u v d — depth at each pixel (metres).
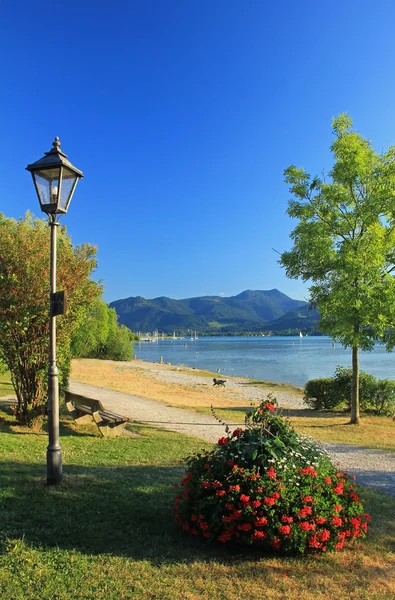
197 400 21.12
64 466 7.01
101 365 44.06
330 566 4.16
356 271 11.92
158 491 6.02
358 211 12.45
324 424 13.62
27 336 9.27
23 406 9.82
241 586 3.75
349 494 4.66
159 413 15.04
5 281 8.70
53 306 5.92
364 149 12.91
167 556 4.20
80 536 4.51
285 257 13.76
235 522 4.20
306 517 4.21
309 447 4.91
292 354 82.50
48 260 9.03
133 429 11.46
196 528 4.50
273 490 4.22
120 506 5.37
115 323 61.56
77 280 9.52
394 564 4.31
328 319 13.87
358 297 12.20
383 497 6.67
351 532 4.52
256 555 4.27
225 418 14.59
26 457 7.36
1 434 8.90
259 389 29.31
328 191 12.74
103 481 6.30
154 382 30.33
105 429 10.02
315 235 12.71
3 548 4.16
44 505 5.22
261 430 4.72
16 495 5.47
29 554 4.06
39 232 9.51
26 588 3.57
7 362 9.42
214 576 3.88
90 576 3.79
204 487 4.42
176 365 58.03
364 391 16.64
